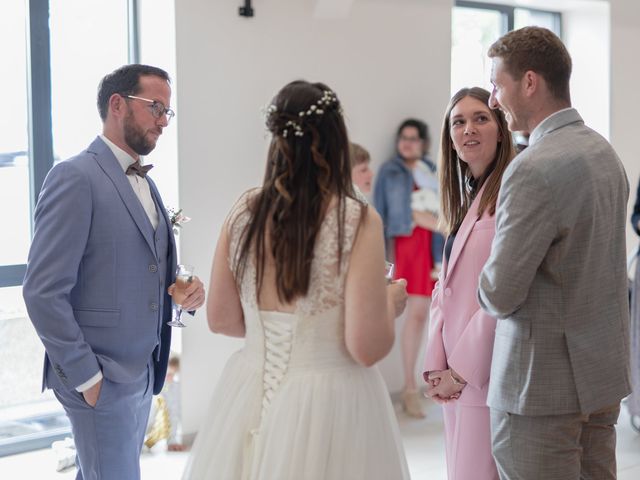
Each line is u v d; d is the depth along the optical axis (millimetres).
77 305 2264
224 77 3836
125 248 2275
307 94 1736
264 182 1793
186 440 3844
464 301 2287
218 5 3787
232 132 3877
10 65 3727
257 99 3936
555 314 1918
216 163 3846
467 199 2502
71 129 3877
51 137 3812
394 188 4316
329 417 1770
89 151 2324
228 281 1864
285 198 1708
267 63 3949
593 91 5383
